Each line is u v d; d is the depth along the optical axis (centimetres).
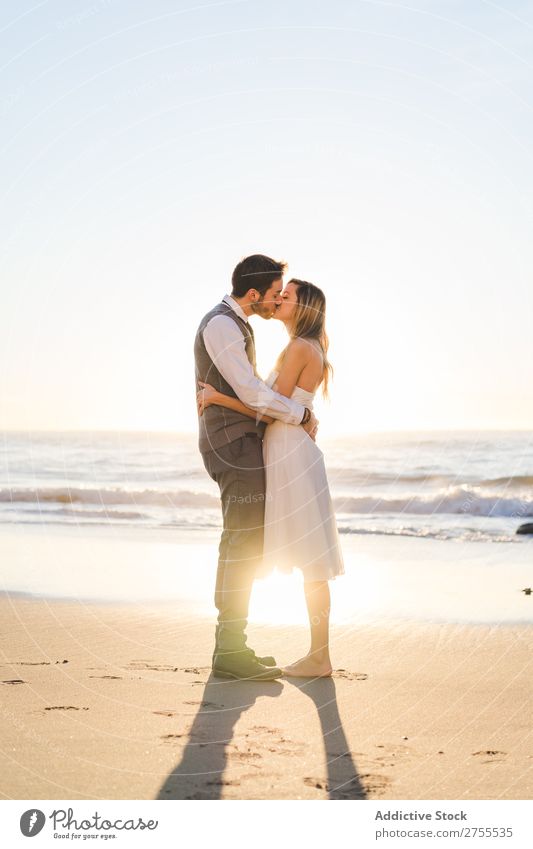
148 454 1931
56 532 995
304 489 386
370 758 271
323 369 407
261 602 575
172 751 275
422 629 487
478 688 359
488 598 582
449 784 250
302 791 245
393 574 698
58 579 666
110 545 873
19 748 276
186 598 583
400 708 328
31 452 2075
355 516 1201
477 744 285
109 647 435
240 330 389
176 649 433
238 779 253
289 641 458
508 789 247
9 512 1245
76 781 249
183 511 1285
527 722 310
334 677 381
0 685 356
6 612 535
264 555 386
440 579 666
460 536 954
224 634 378
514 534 955
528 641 453
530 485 1356
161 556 792
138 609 544
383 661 413
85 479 1727
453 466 1538
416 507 1271
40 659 407
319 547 385
